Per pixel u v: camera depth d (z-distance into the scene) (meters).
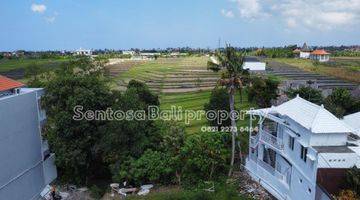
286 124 30.89
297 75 119.19
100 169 41.84
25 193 33.53
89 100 38.44
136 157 38.31
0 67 147.12
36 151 35.94
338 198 22.59
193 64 176.50
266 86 57.31
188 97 79.69
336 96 53.91
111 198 34.91
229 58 38.50
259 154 36.41
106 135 37.91
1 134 29.58
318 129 26.17
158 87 95.75
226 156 38.41
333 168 24.47
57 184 39.81
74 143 37.97
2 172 29.73
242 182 35.53
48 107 38.66
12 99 31.28
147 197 33.78
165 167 36.53
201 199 32.06
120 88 90.81
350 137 29.41
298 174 28.19
